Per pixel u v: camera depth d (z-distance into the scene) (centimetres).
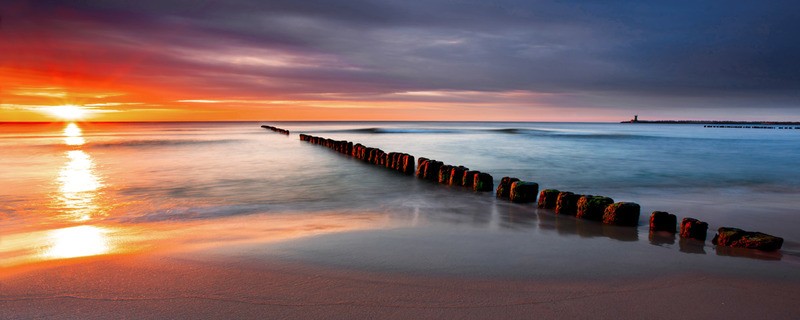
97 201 1162
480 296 478
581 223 876
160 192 1305
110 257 590
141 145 3400
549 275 552
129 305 438
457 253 639
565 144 3584
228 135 5225
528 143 3712
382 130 7181
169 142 3784
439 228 814
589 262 612
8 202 1145
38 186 1413
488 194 1224
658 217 810
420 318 421
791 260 643
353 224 857
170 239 717
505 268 575
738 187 1452
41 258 595
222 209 1052
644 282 536
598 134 5669
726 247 711
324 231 778
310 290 482
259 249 639
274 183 1475
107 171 1798
